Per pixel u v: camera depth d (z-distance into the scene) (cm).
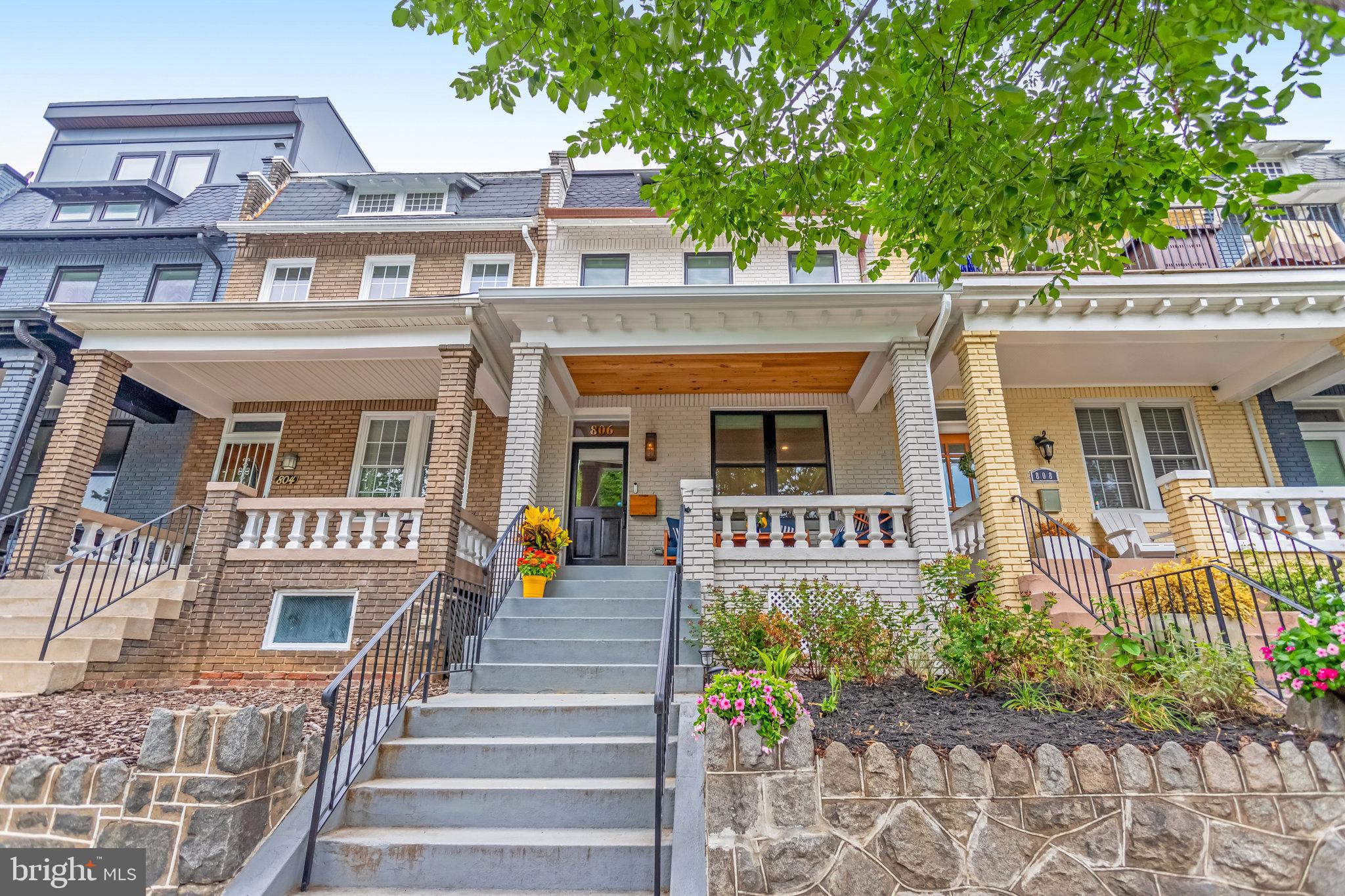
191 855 299
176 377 967
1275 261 896
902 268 1020
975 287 756
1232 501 687
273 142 1574
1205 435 980
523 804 369
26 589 677
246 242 1128
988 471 718
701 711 332
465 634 613
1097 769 310
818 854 295
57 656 593
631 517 982
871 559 715
